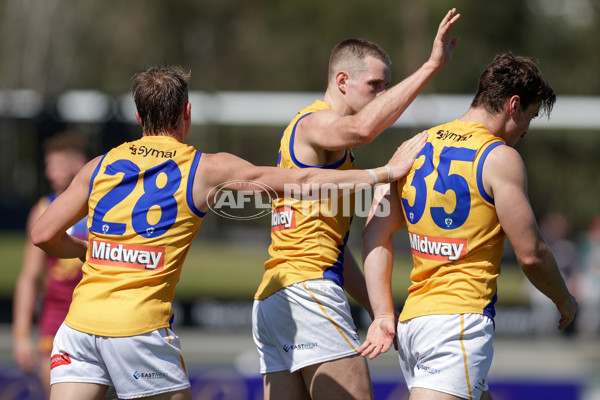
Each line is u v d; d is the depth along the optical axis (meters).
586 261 38.19
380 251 11.97
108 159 11.30
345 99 12.99
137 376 10.69
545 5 97.19
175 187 10.96
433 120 38.06
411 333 11.18
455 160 10.99
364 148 38.62
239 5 102.81
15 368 22.22
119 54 97.81
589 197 49.47
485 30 89.62
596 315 37.34
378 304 11.79
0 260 55.00
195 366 25.33
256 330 12.92
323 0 93.56
